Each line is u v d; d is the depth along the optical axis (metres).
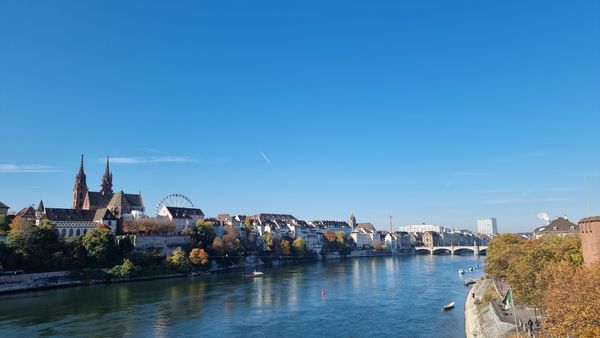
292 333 85.88
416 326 89.62
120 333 85.12
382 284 159.75
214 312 105.69
